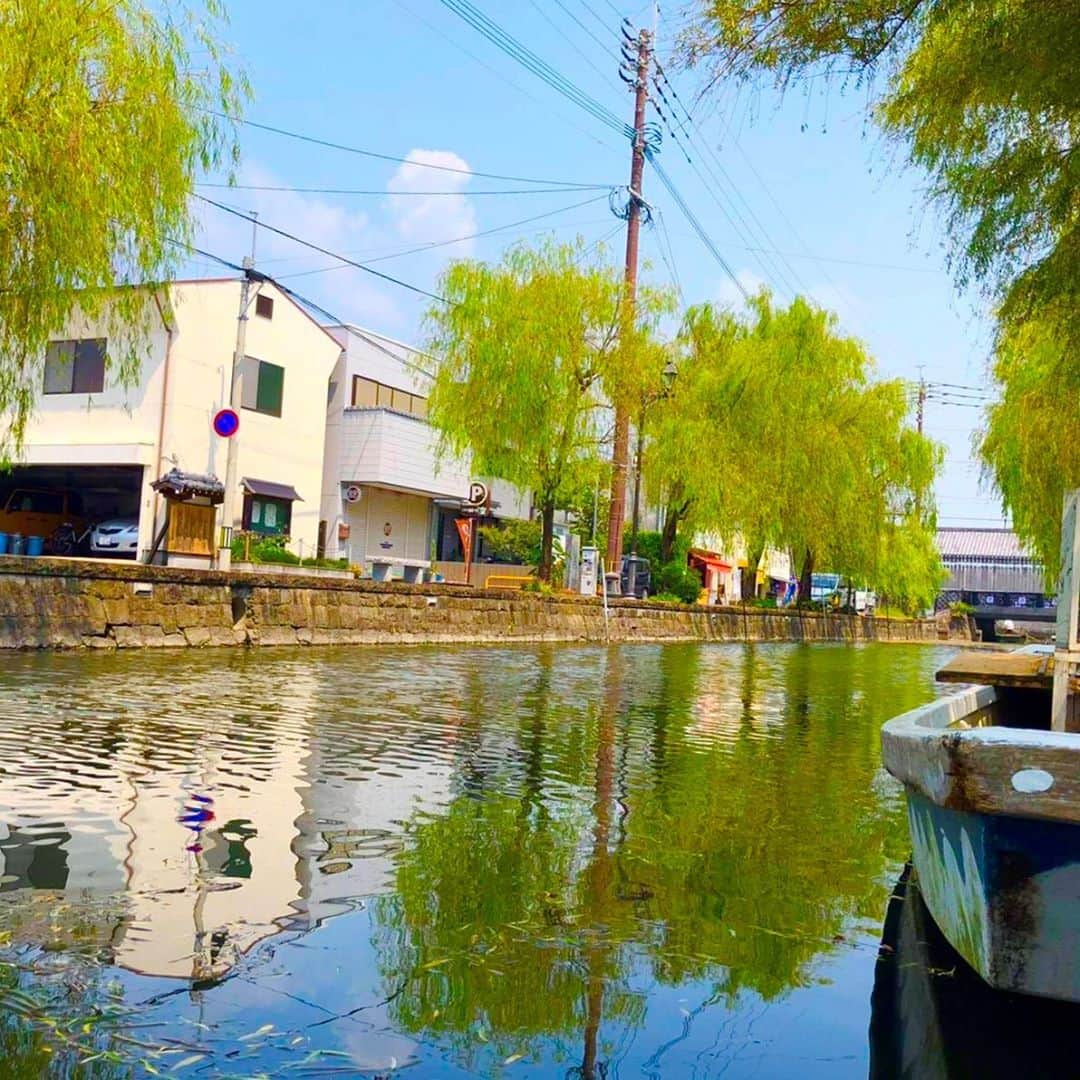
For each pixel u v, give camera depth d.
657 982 2.90
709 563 44.00
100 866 3.68
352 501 26.73
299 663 12.08
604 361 22.69
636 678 13.23
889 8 5.11
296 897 3.45
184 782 5.14
